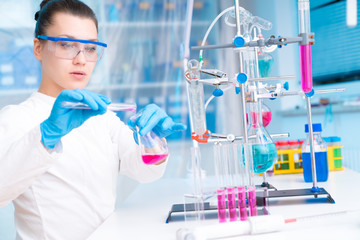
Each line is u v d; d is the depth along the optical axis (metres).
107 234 1.17
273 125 4.15
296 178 1.88
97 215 1.69
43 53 1.59
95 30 1.64
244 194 1.14
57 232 1.63
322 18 3.96
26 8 3.63
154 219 1.33
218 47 1.20
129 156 1.77
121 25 4.00
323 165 1.74
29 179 1.30
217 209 1.24
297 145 2.06
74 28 1.53
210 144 3.13
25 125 1.57
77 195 1.66
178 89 4.10
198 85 1.26
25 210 1.62
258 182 1.82
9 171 1.24
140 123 1.21
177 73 4.10
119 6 3.97
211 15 4.11
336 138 2.08
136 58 4.03
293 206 1.33
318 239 0.97
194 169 1.18
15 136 1.49
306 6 1.20
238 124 4.11
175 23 4.07
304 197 1.44
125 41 4.01
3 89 3.63
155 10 4.04
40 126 1.23
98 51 1.61
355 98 3.59
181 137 4.07
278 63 4.12
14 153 1.24
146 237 1.12
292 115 4.02
